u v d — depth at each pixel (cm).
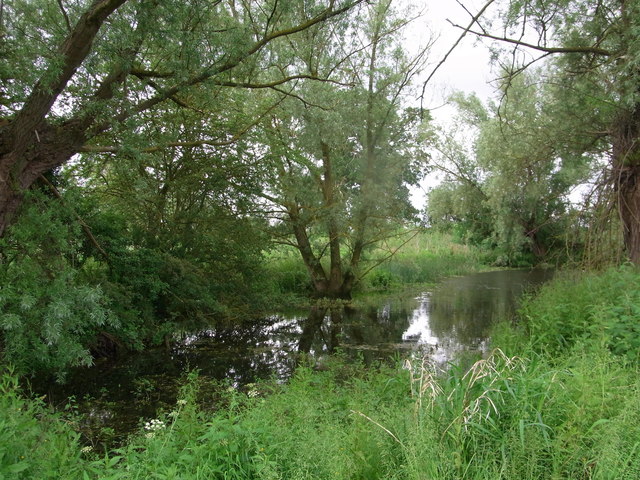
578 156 1152
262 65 1052
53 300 697
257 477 336
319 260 1862
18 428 356
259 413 420
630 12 834
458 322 1325
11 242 728
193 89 897
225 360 992
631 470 271
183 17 796
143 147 841
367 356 970
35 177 773
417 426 322
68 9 802
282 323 1388
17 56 719
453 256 3030
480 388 373
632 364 469
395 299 1767
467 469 295
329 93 1427
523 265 2938
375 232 1675
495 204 2341
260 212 1433
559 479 276
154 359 1001
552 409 345
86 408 714
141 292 1055
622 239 912
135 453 385
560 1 873
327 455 321
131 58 780
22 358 692
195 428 439
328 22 1025
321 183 1652
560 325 677
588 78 996
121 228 1095
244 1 992
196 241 1245
